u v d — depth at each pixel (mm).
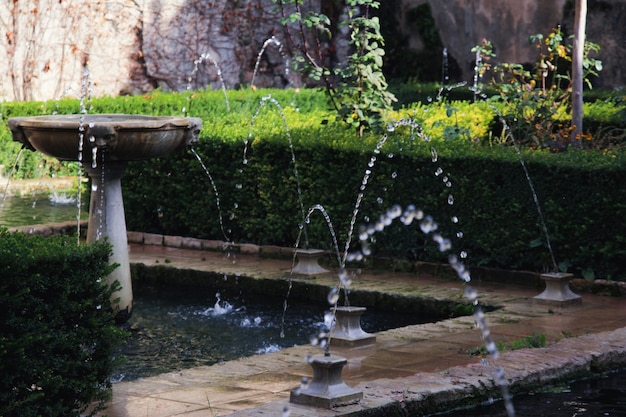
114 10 20047
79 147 7289
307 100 18828
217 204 11133
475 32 19969
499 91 12086
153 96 17391
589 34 18641
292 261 10406
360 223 10102
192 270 9844
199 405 5371
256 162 10773
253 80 21000
